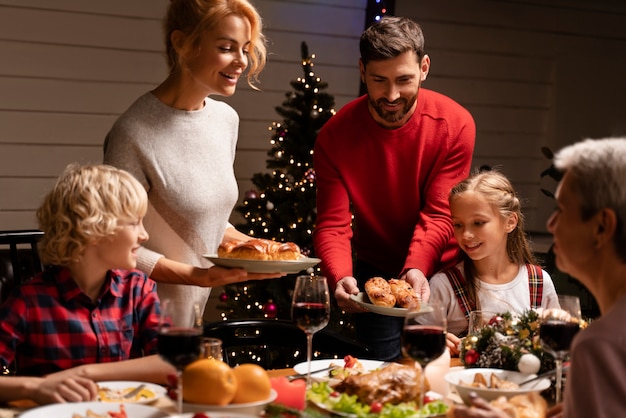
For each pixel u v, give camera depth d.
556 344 1.77
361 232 3.14
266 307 4.27
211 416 1.51
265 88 5.27
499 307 2.70
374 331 2.87
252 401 1.67
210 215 2.54
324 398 1.75
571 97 6.11
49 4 4.68
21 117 4.68
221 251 2.29
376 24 2.76
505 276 2.74
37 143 4.73
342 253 2.92
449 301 2.74
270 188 4.55
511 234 2.73
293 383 1.74
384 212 3.04
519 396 1.73
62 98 4.77
